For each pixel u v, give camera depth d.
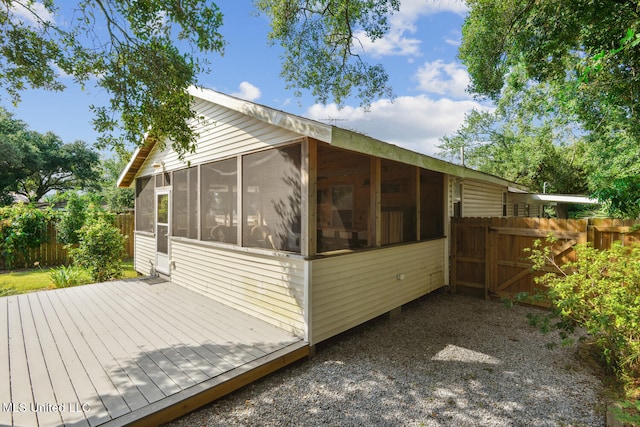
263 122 3.99
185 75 3.86
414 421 2.28
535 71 6.38
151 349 3.15
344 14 7.29
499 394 2.62
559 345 3.58
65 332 3.59
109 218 9.23
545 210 19.50
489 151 20.00
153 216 7.01
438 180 5.91
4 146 15.87
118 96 3.83
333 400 2.55
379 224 4.27
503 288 5.37
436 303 5.32
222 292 4.75
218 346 3.22
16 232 7.93
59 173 21.36
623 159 7.90
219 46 3.87
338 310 3.71
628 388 2.61
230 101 4.20
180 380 2.56
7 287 6.34
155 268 6.88
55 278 6.25
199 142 5.27
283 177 3.70
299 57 8.10
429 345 3.63
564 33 5.33
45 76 3.77
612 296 2.87
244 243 4.30
